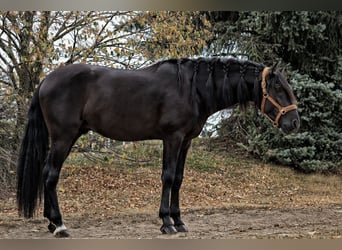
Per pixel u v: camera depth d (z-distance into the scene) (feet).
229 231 17.98
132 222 20.24
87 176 31.27
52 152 16.06
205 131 39.96
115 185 30.17
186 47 26.78
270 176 35.86
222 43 37.81
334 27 35.86
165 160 16.39
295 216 22.47
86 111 16.16
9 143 25.44
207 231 17.81
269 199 29.91
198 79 16.80
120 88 16.17
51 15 25.53
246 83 16.90
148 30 26.40
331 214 23.20
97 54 25.26
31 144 16.30
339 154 37.40
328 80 37.27
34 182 16.14
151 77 16.49
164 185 16.29
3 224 18.70
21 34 25.57
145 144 28.48
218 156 39.52
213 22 38.75
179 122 16.15
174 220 17.21
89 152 28.43
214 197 30.01
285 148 36.81
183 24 27.48
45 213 16.55
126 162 34.53
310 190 33.22
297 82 34.30
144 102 16.19
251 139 37.96
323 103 35.12
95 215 22.18
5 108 24.61
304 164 36.04
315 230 18.40
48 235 16.46
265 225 19.74
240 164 38.06
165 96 16.20
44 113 16.19
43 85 16.30
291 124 16.16
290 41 34.94
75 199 26.61
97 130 16.61
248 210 24.38
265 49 36.73
